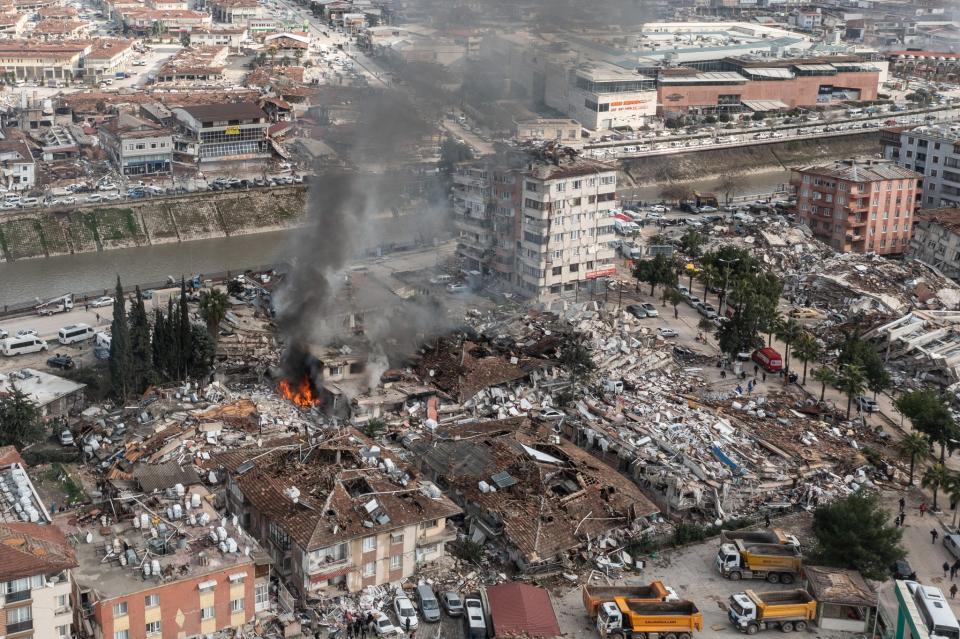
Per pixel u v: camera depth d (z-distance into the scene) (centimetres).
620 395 19712
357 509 13788
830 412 19938
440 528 14262
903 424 19950
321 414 19162
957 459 18700
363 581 13612
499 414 18712
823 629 13562
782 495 16638
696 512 16150
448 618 13362
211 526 12962
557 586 14238
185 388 18688
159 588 11650
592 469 16300
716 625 13538
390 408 19000
